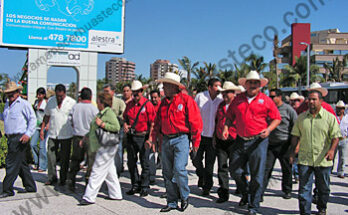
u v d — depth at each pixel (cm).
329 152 427
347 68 4712
